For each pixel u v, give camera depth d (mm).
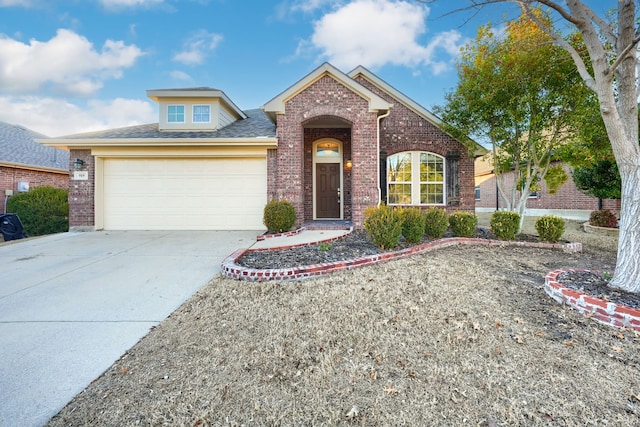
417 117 10859
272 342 2930
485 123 8219
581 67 4055
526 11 4371
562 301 3656
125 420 1984
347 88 8984
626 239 3770
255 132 10188
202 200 9727
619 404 2082
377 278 4609
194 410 2070
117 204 9734
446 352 2727
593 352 2676
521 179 8750
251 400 2162
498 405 2088
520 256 6051
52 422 1977
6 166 12984
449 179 10773
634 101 3812
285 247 6555
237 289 4316
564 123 7445
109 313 3625
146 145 9328
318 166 11578
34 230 11375
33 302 3953
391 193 10898
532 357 2617
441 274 4773
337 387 2293
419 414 2021
